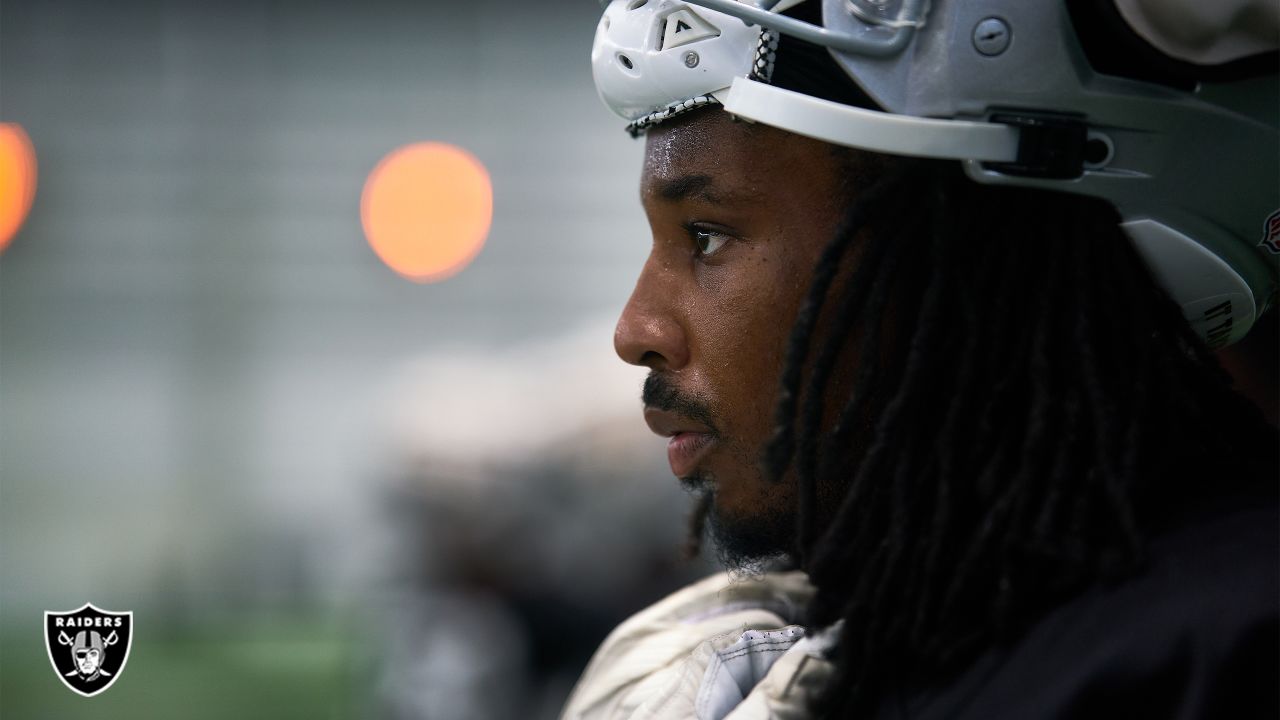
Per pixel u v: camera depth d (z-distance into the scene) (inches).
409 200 306.0
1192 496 37.9
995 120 37.9
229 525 268.4
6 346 291.3
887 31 38.3
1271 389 56.6
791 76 39.8
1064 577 36.1
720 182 41.8
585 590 148.7
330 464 294.5
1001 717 35.1
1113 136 38.2
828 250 39.3
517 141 313.1
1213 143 38.4
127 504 283.6
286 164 305.0
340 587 242.1
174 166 300.8
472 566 150.0
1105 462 36.1
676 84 41.5
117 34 299.1
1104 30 37.6
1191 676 33.3
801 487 39.6
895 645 39.1
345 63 307.4
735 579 48.5
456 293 310.0
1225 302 41.2
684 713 46.1
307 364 301.4
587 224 314.3
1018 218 38.8
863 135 38.0
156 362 296.8
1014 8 37.5
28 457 287.6
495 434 156.6
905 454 38.9
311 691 185.6
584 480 152.9
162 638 204.8
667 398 43.6
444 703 144.9
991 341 38.5
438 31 310.0
